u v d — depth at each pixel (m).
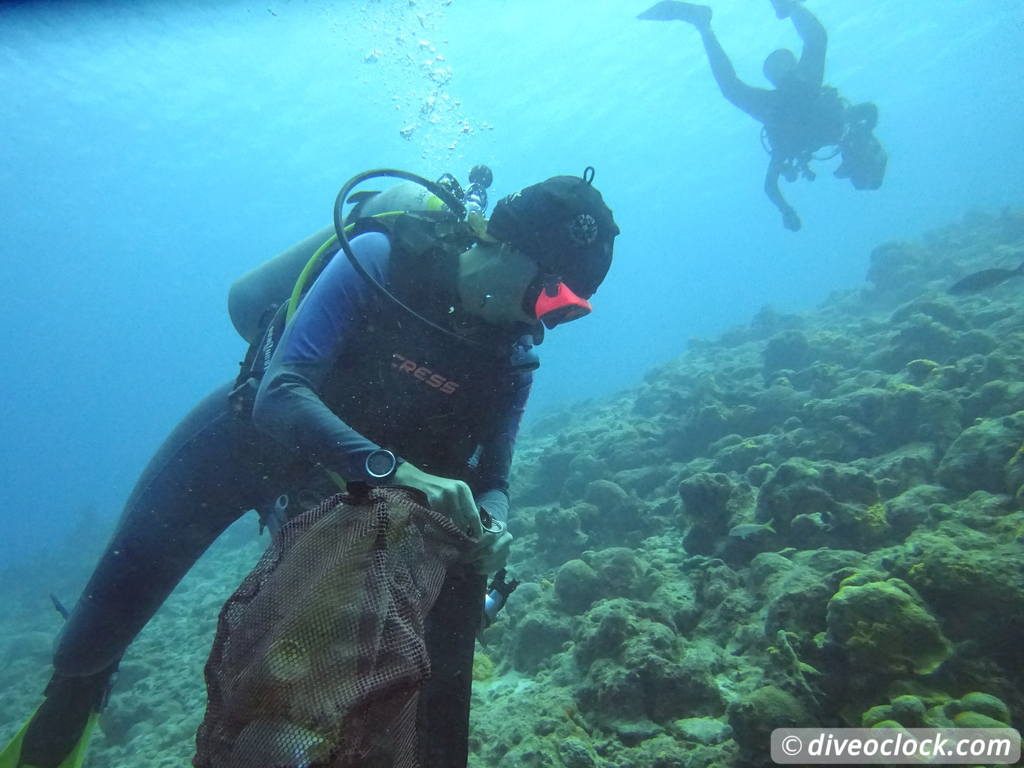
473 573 1.84
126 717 5.28
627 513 5.18
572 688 3.01
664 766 2.35
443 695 1.80
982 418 4.13
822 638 2.38
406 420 2.13
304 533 0.94
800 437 4.96
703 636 3.22
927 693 2.11
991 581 2.21
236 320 2.85
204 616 7.36
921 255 13.66
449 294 2.04
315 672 0.74
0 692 7.85
